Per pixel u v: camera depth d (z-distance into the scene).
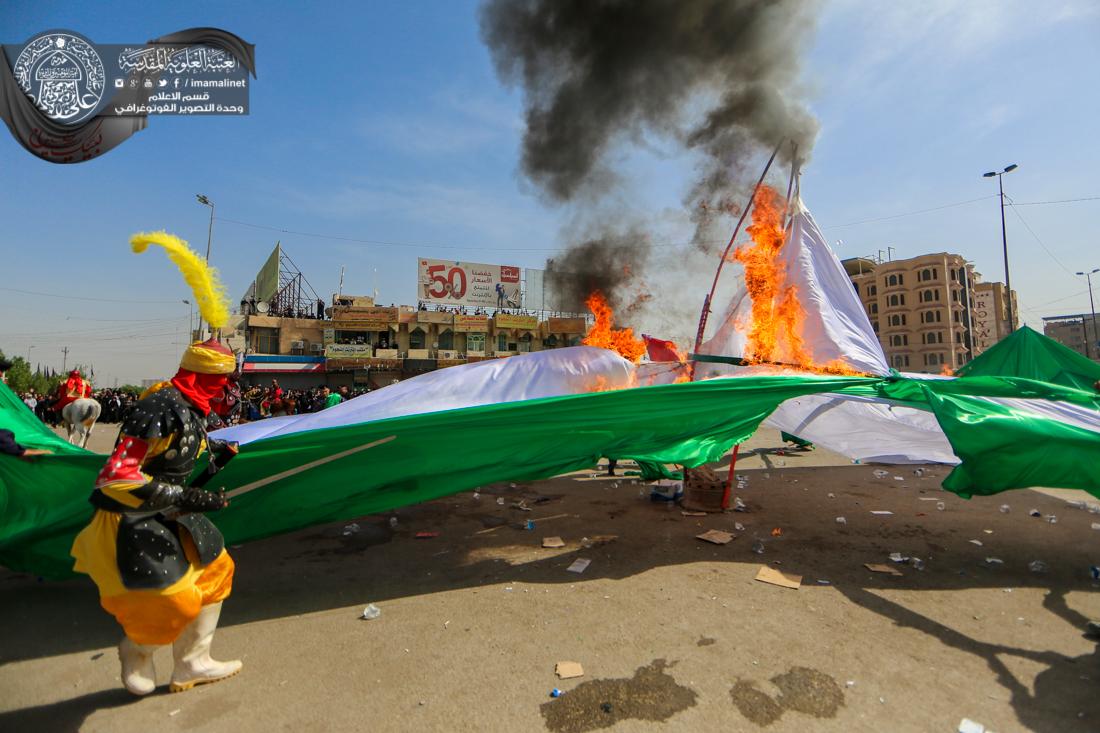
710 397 4.84
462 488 4.91
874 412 7.53
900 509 6.78
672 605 4.02
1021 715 2.72
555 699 2.86
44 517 3.99
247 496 4.10
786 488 8.05
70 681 3.05
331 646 3.45
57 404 13.02
